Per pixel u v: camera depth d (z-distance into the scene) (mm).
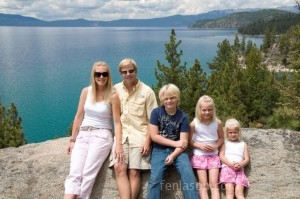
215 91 20609
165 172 4711
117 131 4812
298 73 16562
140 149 4766
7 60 138125
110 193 4820
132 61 4934
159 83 19312
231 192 4609
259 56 26266
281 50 80812
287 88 16719
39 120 48031
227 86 25312
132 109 4988
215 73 27125
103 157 4848
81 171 4715
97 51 184625
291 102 16719
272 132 5555
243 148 4918
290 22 197500
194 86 18312
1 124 16844
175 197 4812
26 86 75562
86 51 186625
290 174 4828
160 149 4781
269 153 5090
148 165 4758
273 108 20922
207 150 4820
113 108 4926
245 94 22922
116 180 4609
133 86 5062
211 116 4859
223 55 48719
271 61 81250
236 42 59844
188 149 5102
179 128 4781
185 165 4566
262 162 4977
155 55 150000
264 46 92312
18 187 5062
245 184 4695
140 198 4789
